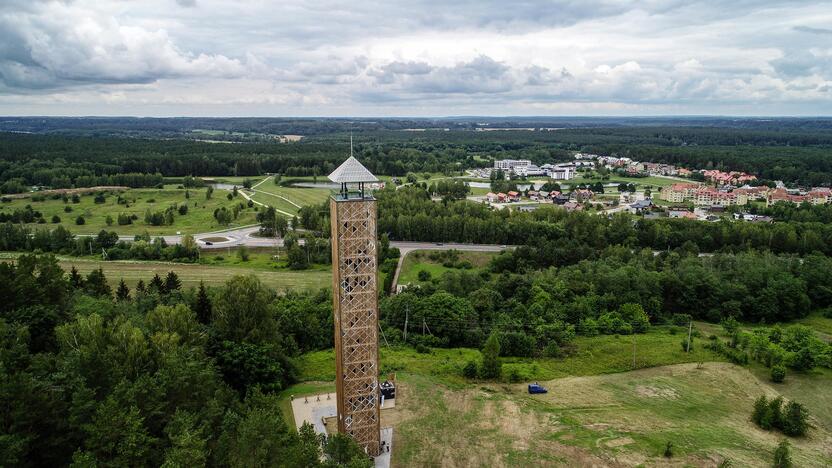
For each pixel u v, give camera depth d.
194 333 105.75
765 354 125.75
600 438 93.06
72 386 73.38
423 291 161.88
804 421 100.31
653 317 156.38
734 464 86.12
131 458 67.06
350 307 84.69
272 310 125.31
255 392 88.12
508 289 166.12
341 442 76.12
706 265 184.38
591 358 127.81
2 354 79.25
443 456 88.31
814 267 176.62
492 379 116.19
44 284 115.00
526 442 92.00
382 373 117.38
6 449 61.75
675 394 111.06
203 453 67.62
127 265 196.50
